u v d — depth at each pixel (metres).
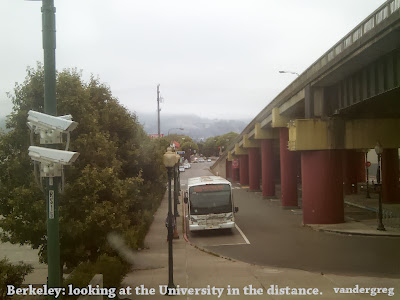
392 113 23.81
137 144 20.14
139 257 16.42
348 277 12.77
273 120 33.81
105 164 11.39
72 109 10.63
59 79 10.76
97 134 11.02
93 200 10.04
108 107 17.95
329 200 24.25
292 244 19.22
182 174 95.56
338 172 24.45
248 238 21.44
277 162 83.94
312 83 23.94
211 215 22.86
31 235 9.85
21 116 10.02
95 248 11.10
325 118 24.20
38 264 15.14
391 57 16.81
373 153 69.62
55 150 5.70
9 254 17.03
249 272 13.89
